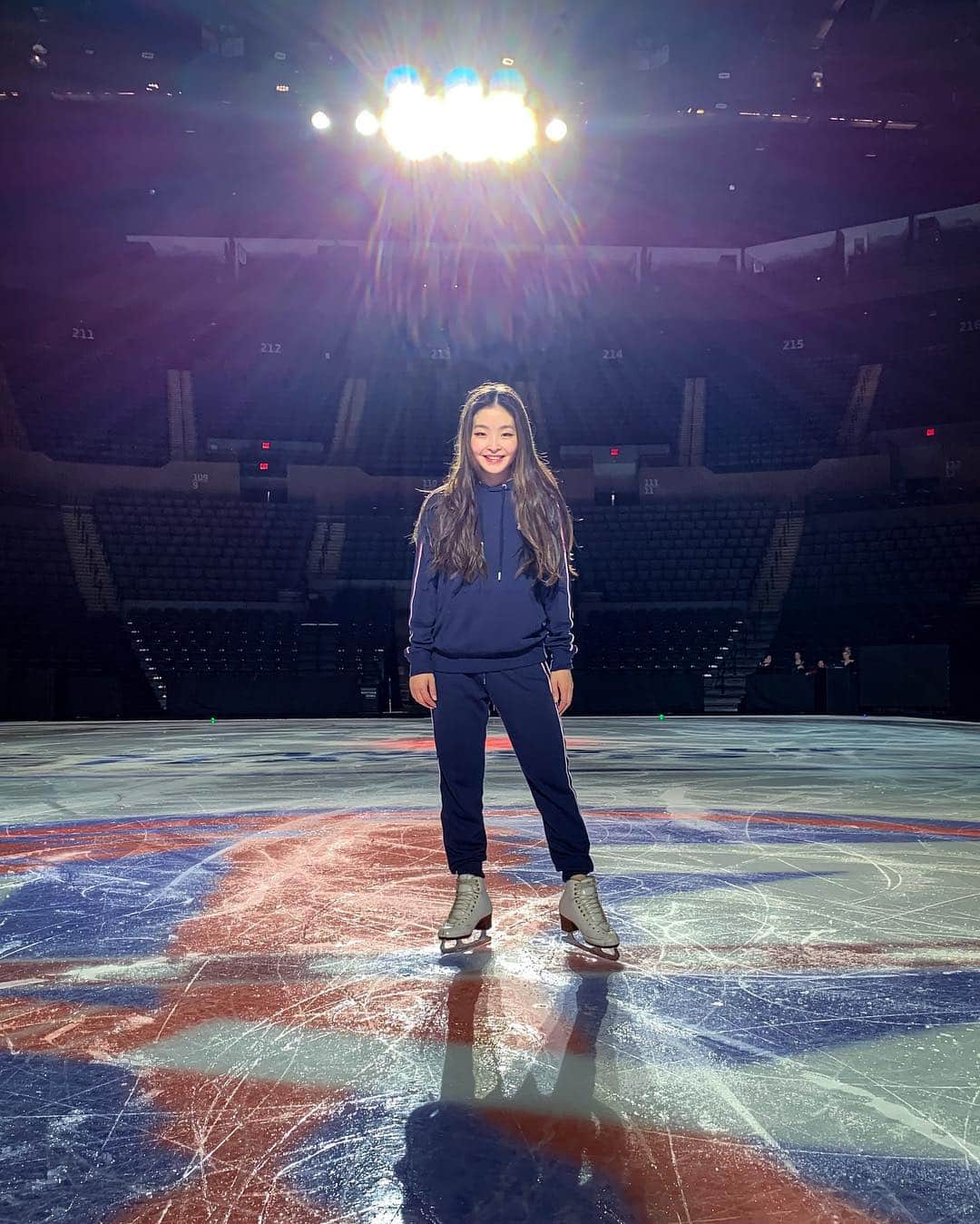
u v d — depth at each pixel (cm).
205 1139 116
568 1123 119
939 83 1733
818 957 190
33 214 2023
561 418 2278
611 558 1956
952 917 222
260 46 1695
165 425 2133
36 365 2097
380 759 686
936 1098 126
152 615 1731
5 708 1433
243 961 189
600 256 2255
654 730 1083
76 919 224
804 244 2175
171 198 2041
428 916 225
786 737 939
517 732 202
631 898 241
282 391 2275
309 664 1716
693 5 1586
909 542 1814
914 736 952
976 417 2019
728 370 2294
